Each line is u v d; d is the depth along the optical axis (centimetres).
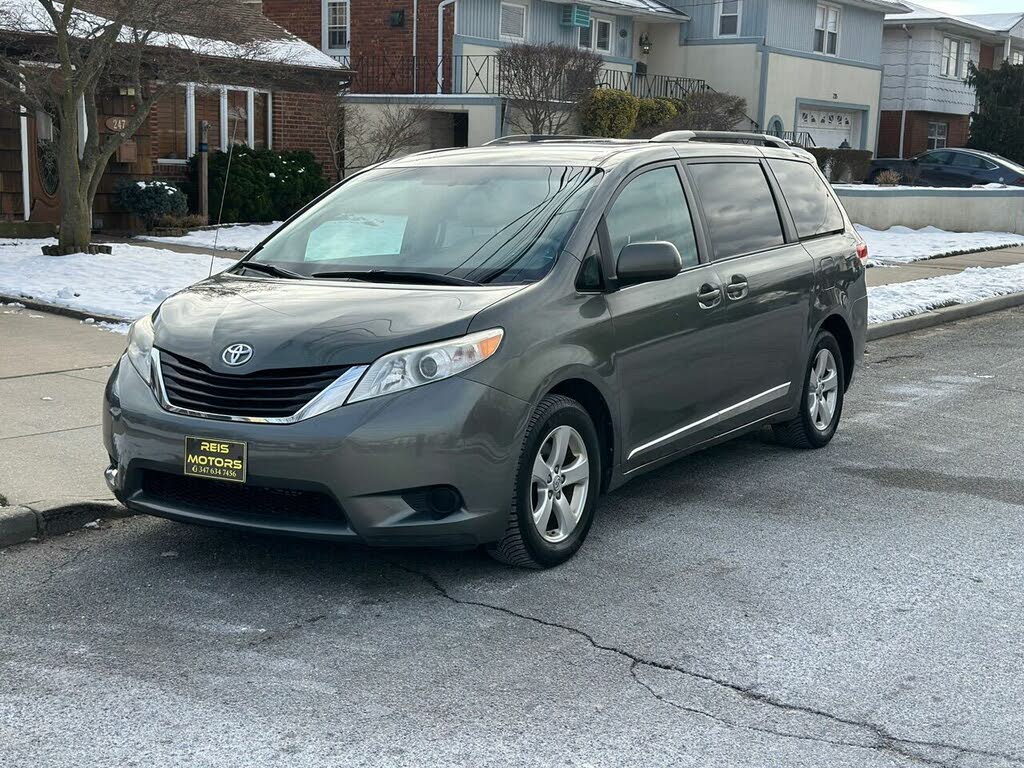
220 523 485
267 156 2294
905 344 1245
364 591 495
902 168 3450
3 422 742
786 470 707
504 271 529
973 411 894
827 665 426
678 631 457
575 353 516
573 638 448
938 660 432
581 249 537
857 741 368
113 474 518
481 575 515
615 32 3500
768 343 671
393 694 398
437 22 2986
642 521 600
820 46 3850
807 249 722
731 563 537
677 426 600
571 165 587
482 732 371
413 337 471
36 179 1980
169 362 499
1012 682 413
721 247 641
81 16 1611
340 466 456
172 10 1530
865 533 585
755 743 366
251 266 583
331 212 613
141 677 409
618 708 389
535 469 505
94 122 1555
